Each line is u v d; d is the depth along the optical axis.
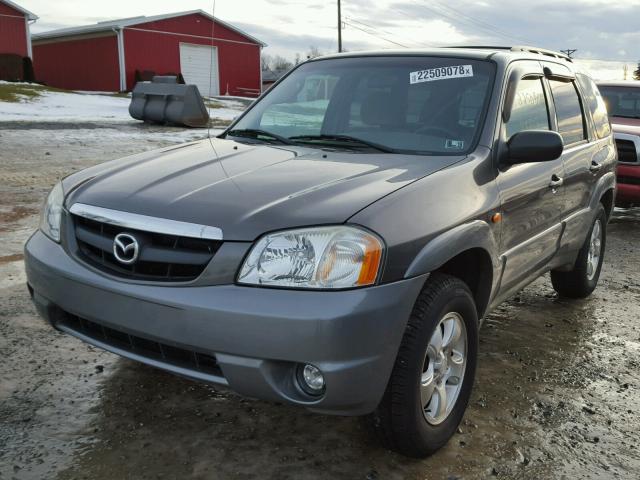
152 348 2.61
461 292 2.78
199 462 2.72
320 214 2.43
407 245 2.47
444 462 2.82
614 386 3.69
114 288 2.53
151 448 2.81
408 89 3.64
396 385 2.54
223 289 2.37
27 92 23.14
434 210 2.67
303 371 2.41
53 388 3.29
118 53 30.80
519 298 5.26
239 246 2.38
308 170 2.89
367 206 2.49
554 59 4.49
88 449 2.78
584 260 4.89
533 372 3.82
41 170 9.91
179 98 17.23
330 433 2.99
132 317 2.50
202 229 2.42
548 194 3.79
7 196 7.94
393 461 2.79
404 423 2.60
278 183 2.72
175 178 2.85
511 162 3.27
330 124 3.67
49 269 2.77
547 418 3.27
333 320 2.27
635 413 3.38
